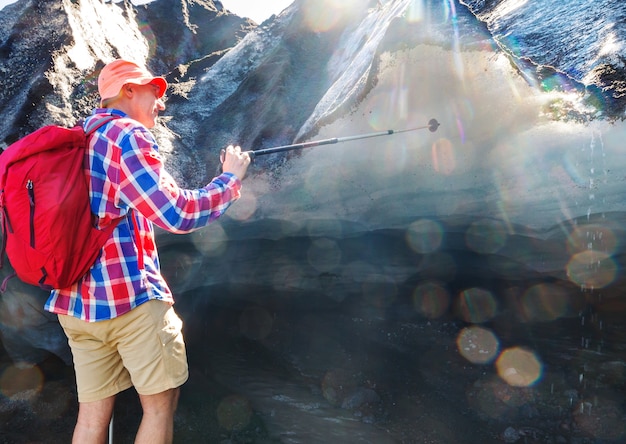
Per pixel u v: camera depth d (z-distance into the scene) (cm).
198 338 451
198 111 580
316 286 486
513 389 362
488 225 413
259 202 476
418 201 435
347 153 454
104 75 186
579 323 417
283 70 566
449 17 438
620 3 422
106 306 171
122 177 162
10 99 499
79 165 161
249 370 403
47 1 553
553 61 429
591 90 375
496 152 406
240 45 639
